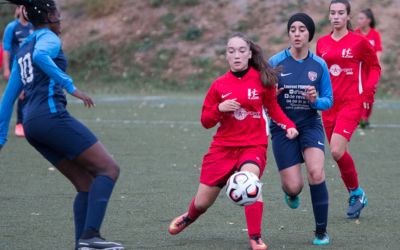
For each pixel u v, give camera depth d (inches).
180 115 1793.8
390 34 2500.0
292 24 677.3
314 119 682.8
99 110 1911.9
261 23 2706.7
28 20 586.9
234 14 2775.6
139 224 721.6
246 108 624.4
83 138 564.1
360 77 780.6
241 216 761.6
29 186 920.9
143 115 1793.8
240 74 629.3
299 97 676.7
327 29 2564.0
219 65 2615.7
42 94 563.2
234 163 627.2
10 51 1296.8
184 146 1282.0
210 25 2765.7
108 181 569.3
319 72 681.0
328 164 1110.4
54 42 561.0
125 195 863.1
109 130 1510.8
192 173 1012.5
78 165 590.2
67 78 554.6
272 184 939.3
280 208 798.5
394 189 904.3
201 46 2696.9
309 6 2704.2
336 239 663.8
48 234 677.3
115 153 1198.3
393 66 2386.8
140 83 2603.3
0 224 716.7
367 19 1534.2
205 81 2559.1
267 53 2559.1
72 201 831.1
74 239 658.8
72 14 2957.7
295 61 687.1
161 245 639.8
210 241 655.8
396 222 732.7
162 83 2586.1
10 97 581.6
